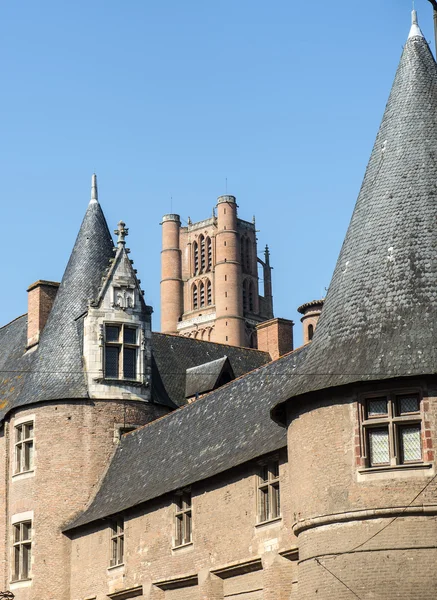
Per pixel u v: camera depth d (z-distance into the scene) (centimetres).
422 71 4059
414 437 3531
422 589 3391
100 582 5212
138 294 6000
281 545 4078
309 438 3703
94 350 5828
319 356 3762
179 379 6431
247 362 6994
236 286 19938
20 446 5828
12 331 6762
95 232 6303
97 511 5316
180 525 4731
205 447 4756
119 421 5731
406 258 3719
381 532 3484
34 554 5581
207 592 4425
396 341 3588
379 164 3966
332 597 3525
